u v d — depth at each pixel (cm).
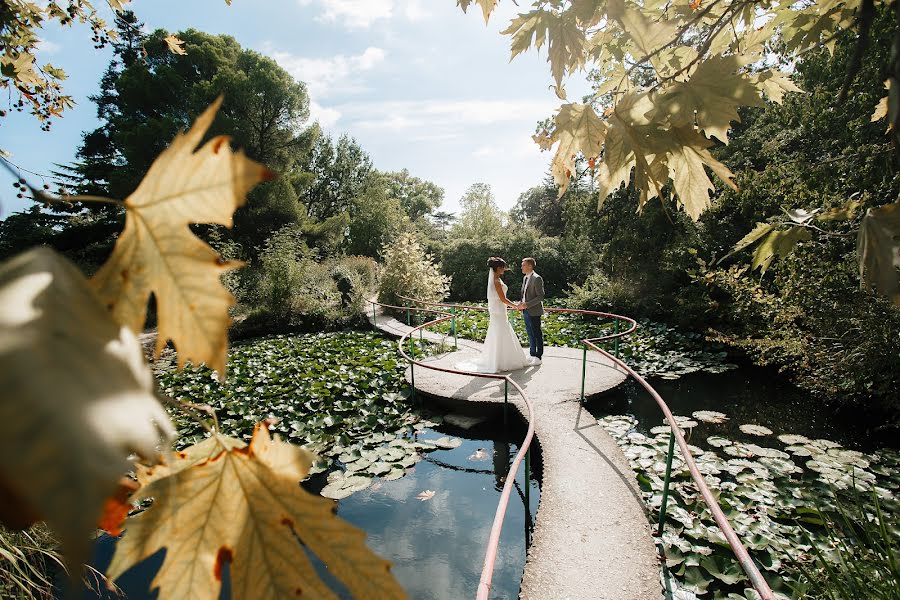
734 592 310
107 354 22
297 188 2478
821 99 603
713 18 144
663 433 566
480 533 428
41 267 25
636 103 109
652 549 334
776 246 139
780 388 741
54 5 243
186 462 46
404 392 726
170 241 36
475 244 1955
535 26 130
